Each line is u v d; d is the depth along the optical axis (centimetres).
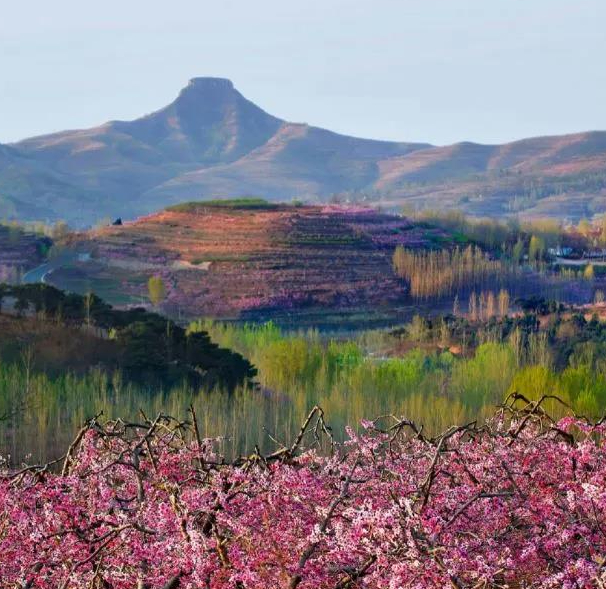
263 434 6250
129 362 7762
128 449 1348
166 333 8381
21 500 1241
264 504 1141
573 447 1327
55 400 6456
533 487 1312
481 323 13712
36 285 9238
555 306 14988
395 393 8106
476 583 1029
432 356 12006
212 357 8231
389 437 1348
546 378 6034
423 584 1008
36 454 5338
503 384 8362
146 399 7062
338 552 1059
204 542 1081
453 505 1190
